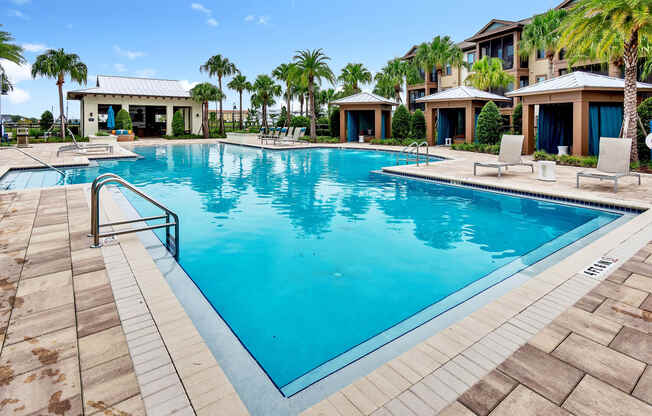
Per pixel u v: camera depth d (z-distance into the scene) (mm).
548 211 7367
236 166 14891
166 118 34688
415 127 23719
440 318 3348
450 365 2449
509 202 8195
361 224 6648
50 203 7176
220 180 11477
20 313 3109
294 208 7855
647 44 16922
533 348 2596
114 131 28734
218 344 2928
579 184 9141
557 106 15969
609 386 2207
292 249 5414
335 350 3037
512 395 2160
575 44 12953
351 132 25828
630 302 3186
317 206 8016
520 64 28734
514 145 10891
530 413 2021
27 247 4723
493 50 30906
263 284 4305
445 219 6902
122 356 2549
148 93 33156
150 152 21000
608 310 3068
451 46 30844
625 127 11836
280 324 3465
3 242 4906
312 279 4422
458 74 33250
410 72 34906
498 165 10328
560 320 2939
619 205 6988
